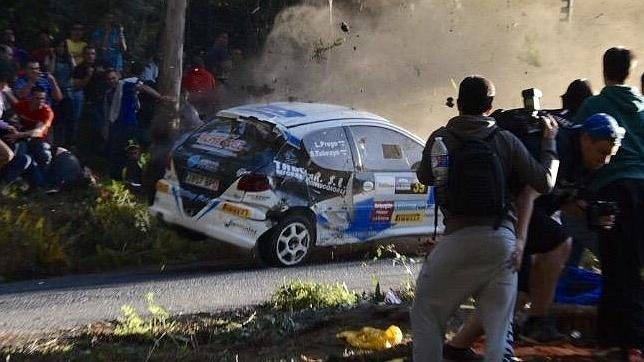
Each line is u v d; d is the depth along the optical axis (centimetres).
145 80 1838
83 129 1831
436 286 626
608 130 707
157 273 1237
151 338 826
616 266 735
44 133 1534
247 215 1226
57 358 752
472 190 614
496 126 637
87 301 1029
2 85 1498
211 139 1297
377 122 1355
